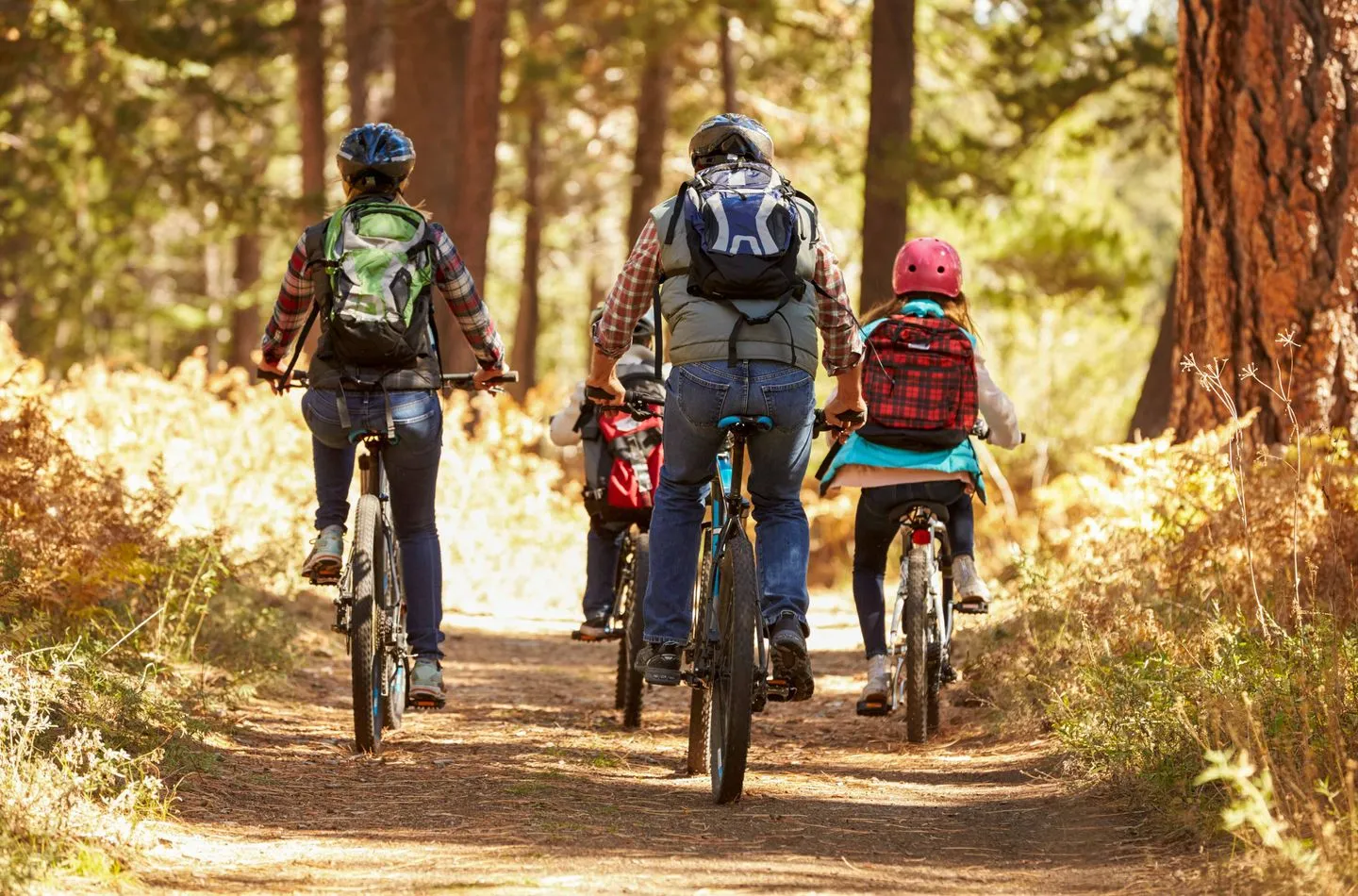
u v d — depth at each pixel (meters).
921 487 11.66
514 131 58.41
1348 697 8.59
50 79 42.28
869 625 11.89
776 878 7.20
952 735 11.99
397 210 10.17
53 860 6.87
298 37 43.78
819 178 50.59
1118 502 14.52
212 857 7.59
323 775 9.91
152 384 23.17
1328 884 6.26
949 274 12.04
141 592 13.25
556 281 81.69
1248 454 13.70
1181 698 8.94
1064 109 32.59
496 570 25.02
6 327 23.34
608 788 9.62
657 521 9.23
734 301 8.77
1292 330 13.48
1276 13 13.74
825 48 44.97
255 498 20.58
